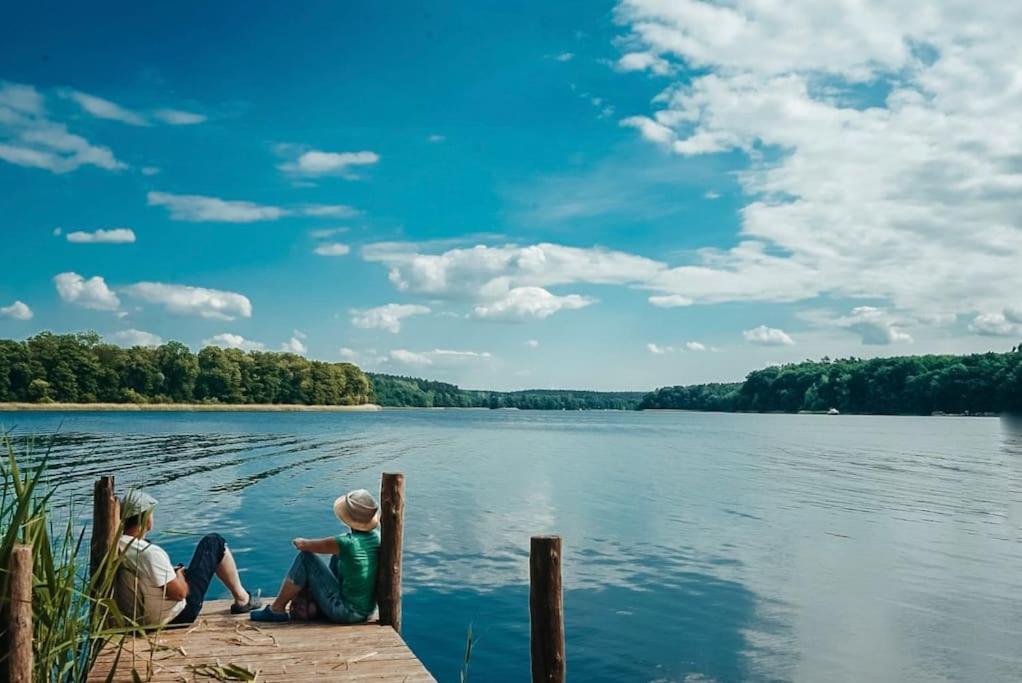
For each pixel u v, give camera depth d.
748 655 9.06
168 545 14.88
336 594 7.68
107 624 6.57
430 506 20.89
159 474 27.36
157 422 77.19
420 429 78.75
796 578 12.93
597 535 16.67
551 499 22.67
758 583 12.53
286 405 149.88
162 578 6.82
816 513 20.58
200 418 94.38
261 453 39.16
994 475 32.84
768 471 33.72
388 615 7.73
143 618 6.84
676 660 8.86
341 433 64.56
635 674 8.41
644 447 51.16
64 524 14.73
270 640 7.05
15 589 4.52
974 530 18.08
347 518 7.79
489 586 12.03
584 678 8.29
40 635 5.27
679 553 14.88
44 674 5.14
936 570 13.73
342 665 6.41
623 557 14.42
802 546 15.80
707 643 9.47
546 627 5.62
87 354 120.81
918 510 21.42
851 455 45.28
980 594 12.04
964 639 9.76
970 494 25.44
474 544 15.36
